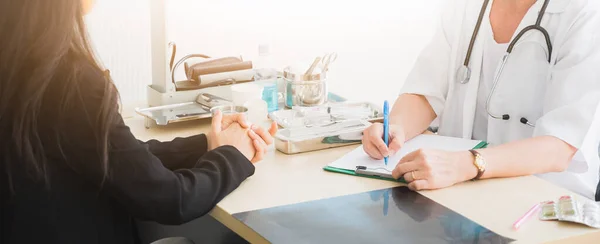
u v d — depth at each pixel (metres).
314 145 1.78
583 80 1.74
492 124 1.98
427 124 2.05
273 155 1.75
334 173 1.63
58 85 1.23
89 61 1.27
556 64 1.82
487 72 2.00
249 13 3.37
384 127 1.72
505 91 1.94
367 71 3.75
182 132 1.93
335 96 2.26
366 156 1.72
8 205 1.25
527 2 1.93
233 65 2.17
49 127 1.23
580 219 1.34
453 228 1.32
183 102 2.09
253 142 1.62
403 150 1.79
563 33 1.82
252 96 2.02
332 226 1.33
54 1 1.18
